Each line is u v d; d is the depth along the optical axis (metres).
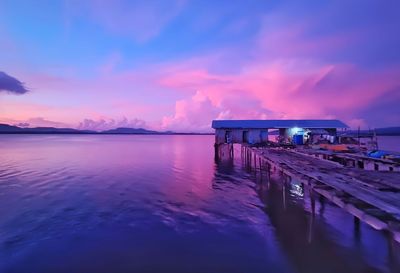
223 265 9.02
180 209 15.38
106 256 9.77
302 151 23.72
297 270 8.64
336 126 36.97
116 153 55.34
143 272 8.70
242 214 14.25
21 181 24.17
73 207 15.88
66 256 9.80
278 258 9.38
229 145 41.19
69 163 37.78
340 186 8.47
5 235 11.72
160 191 20.19
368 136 31.16
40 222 13.31
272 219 13.27
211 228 12.31
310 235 10.59
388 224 4.93
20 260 9.54
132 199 17.73
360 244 10.20
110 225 12.86
